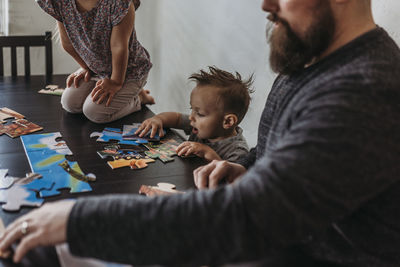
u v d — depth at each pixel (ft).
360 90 2.07
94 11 5.62
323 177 1.97
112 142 5.05
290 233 2.00
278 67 2.71
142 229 2.10
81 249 2.18
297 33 2.42
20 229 2.29
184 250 2.08
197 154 4.82
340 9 2.34
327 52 2.51
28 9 9.46
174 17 7.48
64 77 8.38
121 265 2.50
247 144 5.69
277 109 2.77
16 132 5.07
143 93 7.06
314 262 2.56
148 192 3.69
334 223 2.48
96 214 2.16
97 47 5.95
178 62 7.50
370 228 2.41
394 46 2.41
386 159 2.04
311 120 2.08
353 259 2.49
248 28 5.33
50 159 4.26
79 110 6.21
